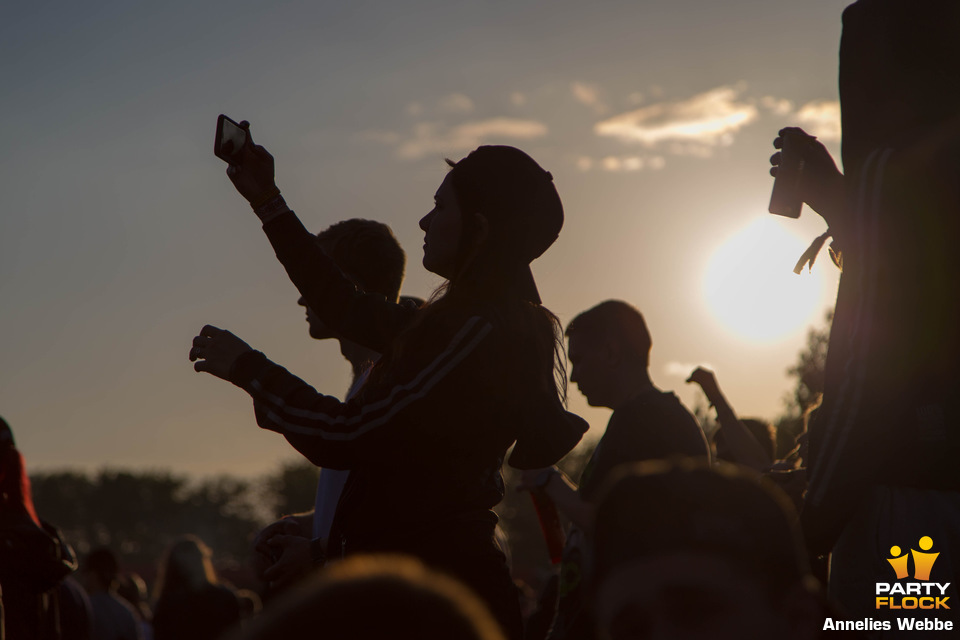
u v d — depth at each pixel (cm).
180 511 12612
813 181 235
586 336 359
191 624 660
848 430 184
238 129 238
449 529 220
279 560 273
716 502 102
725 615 99
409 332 220
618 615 102
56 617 411
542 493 339
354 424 213
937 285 185
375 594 81
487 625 87
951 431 183
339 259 314
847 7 216
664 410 329
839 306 204
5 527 380
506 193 234
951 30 201
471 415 216
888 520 192
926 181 189
